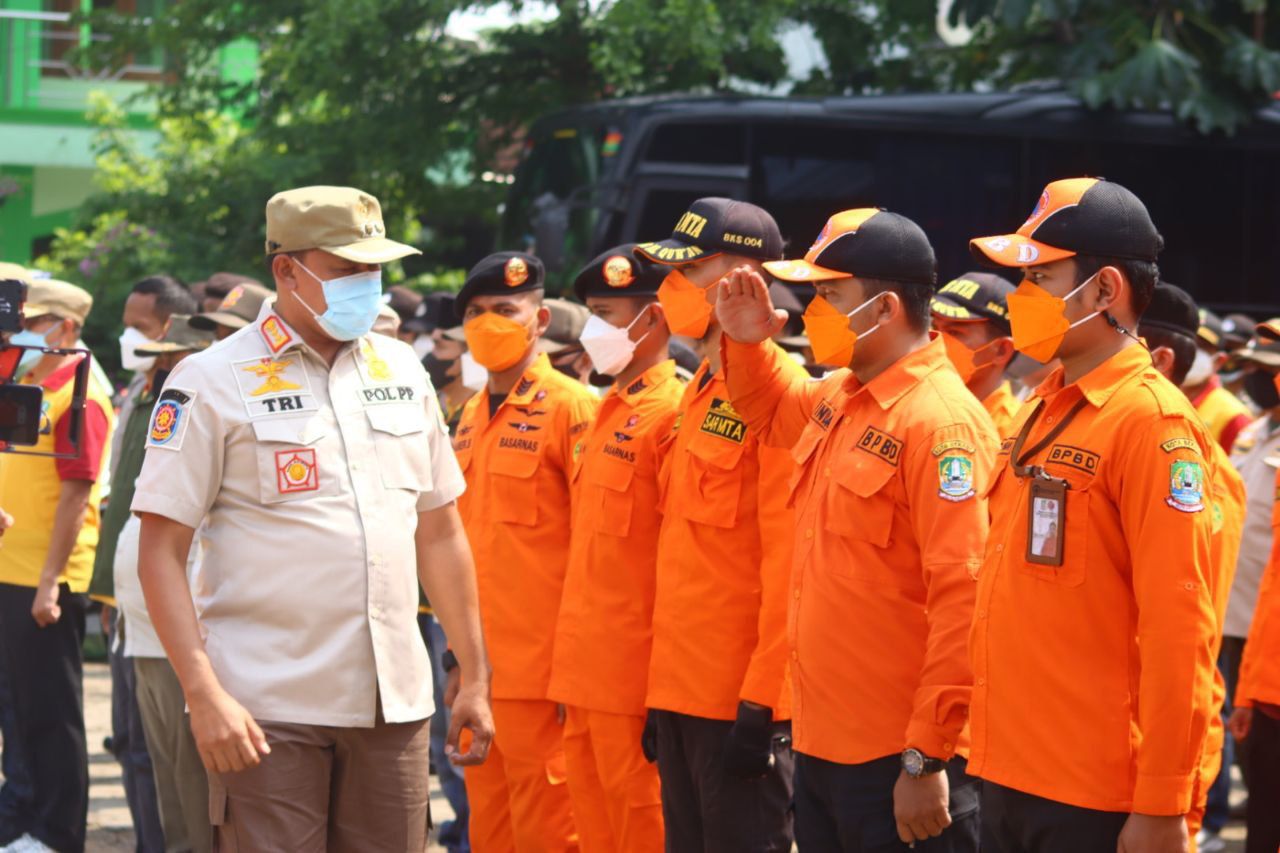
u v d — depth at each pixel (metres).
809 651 3.66
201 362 3.62
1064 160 13.73
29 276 5.91
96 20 15.41
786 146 13.27
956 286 5.00
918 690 3.47
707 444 4.32
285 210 3.61
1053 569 3.16
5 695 6.12
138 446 5.77
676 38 13.44
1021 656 3.20
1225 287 13.96
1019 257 3.23
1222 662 7.11
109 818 6.89
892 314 3.67
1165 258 13.93
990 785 3.28
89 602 6.29
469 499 5.29
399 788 3.65
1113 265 3.22
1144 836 3.00
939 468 3.50
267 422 3.57
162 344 5.71
